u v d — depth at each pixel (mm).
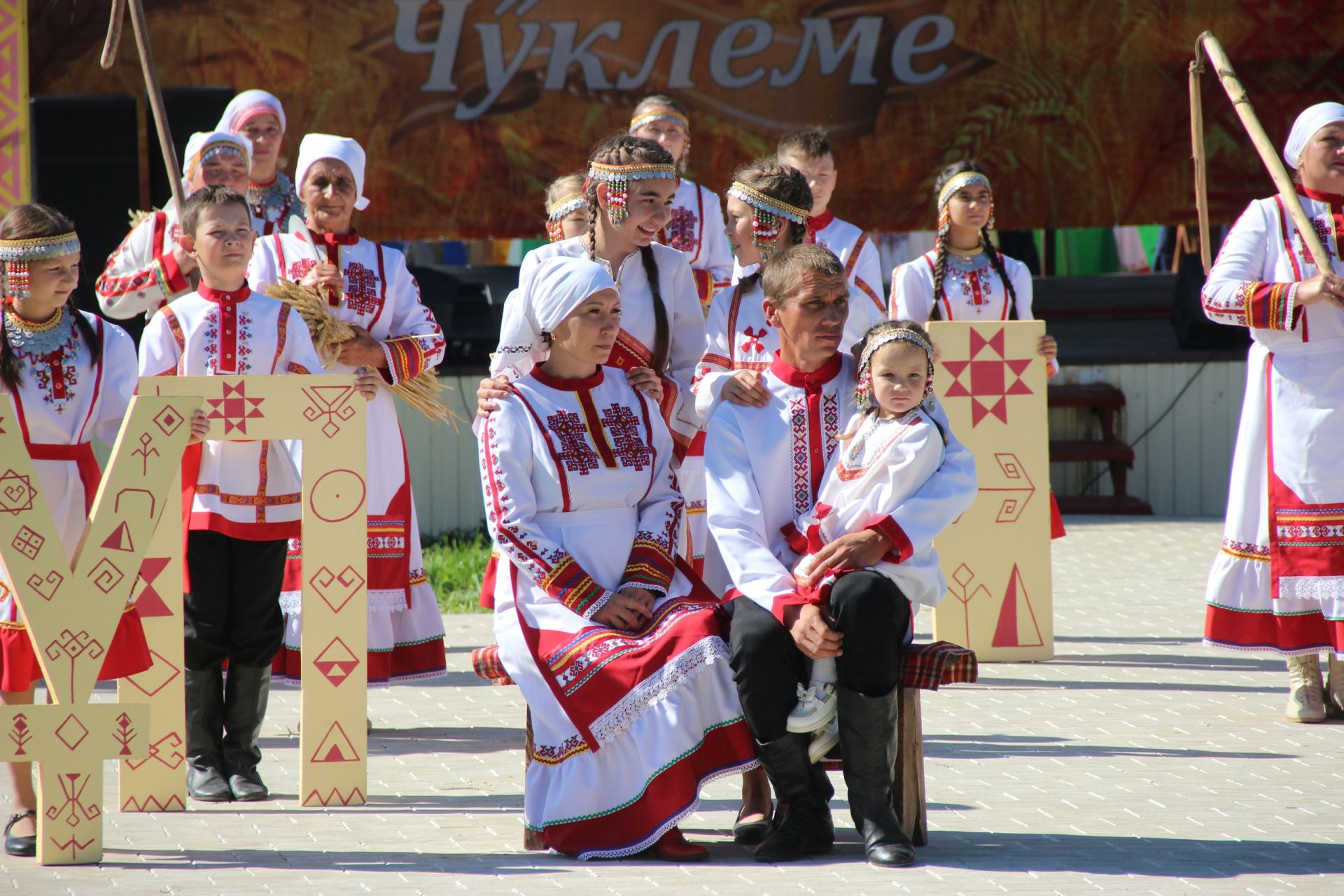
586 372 8727
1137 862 7852
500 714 12023
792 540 8398
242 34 22844
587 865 7883
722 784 9859
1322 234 11586
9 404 7953
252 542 9555
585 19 23375
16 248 8523
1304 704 11336
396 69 23219
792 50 23609
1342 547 11273
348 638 9227
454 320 23219
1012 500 13672
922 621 16094
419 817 8969
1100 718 11430
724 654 7949
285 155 23203
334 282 11258
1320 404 11391
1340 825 8578
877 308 13188
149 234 12367
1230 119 23641
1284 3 23375
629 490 8594
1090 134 23812
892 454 8078
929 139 23859
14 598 8125
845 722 7953
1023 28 23609
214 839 8492
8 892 7473
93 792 8047
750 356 10398
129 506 8148
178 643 9172
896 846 7840
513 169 23547
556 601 8367
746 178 10281
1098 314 30984
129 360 9047
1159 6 23547
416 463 21859
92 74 22469
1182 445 23078
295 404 9055
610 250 9797
